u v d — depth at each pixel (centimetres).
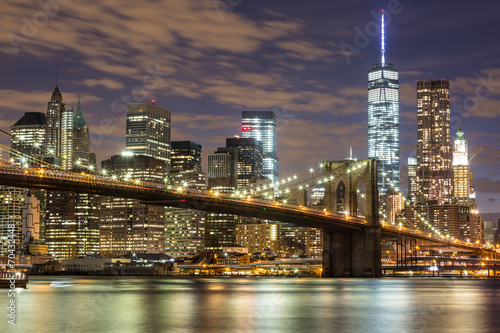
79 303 13400
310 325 9800
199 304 13262
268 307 12650
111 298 15000
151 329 9175
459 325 9856
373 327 9631
